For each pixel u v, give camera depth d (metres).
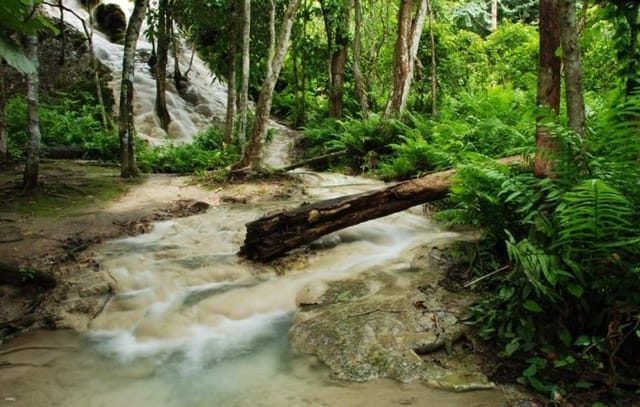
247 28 10.77
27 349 3.85
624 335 2.98
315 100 19.75
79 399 3.17
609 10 3.90
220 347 3.91
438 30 15.80
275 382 3.32
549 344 3.25
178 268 5.18
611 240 3.11
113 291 4.76
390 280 4.77
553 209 3.67
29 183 7.80
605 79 9.05
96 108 14.53
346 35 15.86
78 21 21.33
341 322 3.91
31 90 7.72
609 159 3.62
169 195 8.53
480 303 3.90
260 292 4.73
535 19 23.83
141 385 3.35
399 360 3.34
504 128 6.95
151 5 19.61
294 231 5.39
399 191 5.50
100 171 10.37
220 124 17.80
